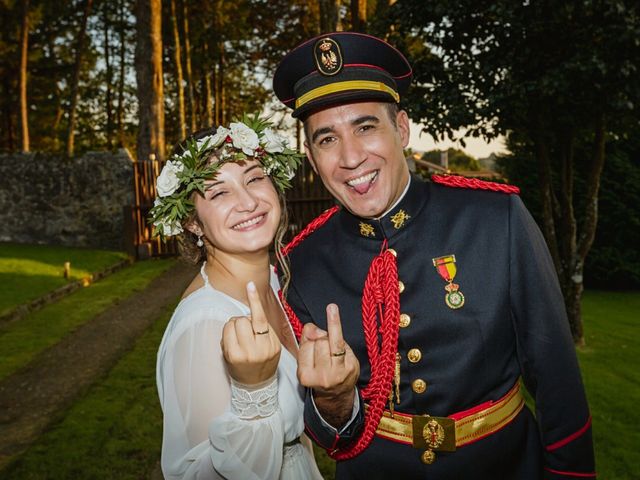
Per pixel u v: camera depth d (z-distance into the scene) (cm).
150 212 179
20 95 1712
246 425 142
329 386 135
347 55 165
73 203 1320
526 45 449
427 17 503
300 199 1212
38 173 1327
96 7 2488
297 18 2556
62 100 2733
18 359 577
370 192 167
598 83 438
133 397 461
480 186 177
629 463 344
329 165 166
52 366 560
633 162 938
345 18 1722
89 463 349
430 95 507
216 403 153
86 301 851
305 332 141
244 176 177
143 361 557
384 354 165
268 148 181
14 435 406
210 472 150
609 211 923
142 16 1378
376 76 165
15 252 1182
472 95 502
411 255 173
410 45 568
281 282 205
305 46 169
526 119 527
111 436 387
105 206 1309
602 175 922
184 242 191
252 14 2602
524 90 449
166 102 2931
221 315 162
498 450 165
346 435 156
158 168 1291
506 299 165
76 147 2884
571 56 441
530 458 172
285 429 173
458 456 164
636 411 424
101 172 1309
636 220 899
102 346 623
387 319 165
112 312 785
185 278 1031
